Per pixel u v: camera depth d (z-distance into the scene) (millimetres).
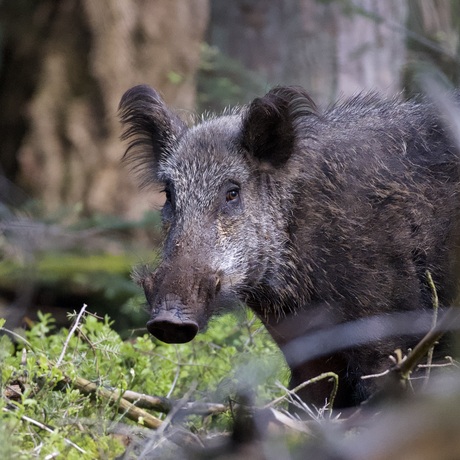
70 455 7812
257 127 11500
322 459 5574
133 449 8586
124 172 24969
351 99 12672
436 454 4711
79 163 25359
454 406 4754
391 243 11352
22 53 26078
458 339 8883
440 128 11945
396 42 21141
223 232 11086
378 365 11125
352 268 11258
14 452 7348
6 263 21078
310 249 11398
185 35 25766
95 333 12711
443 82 13375
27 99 25953
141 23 25469
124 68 25484
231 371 10859
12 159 26078
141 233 23922
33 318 19578
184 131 12492
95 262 21516
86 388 9578
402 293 11320
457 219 11531
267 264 11383
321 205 11477
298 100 11656
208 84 20594
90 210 24922
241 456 6289
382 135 11938
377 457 4824
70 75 25844
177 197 11352
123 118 12898
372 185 11531
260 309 11742
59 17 25938
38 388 9273
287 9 21109
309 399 11273
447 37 20797
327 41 20859
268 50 21250
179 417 9578
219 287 10711
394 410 5223
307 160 11625
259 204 11422
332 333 11289
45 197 25219
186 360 12328
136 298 16156
